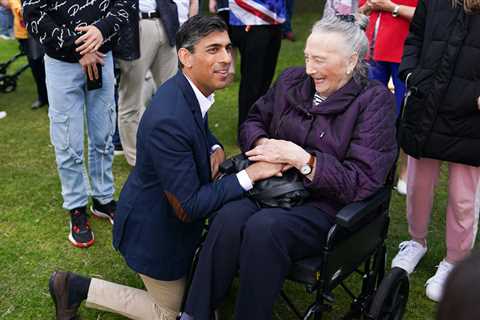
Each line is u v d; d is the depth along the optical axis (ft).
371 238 8.09
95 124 10.69
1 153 14.85
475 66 8.14
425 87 8.60
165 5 12.63
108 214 11.55
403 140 9.04
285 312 9.25
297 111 8.13
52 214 11.91
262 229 6.95
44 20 9.36
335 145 7.66
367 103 7.66
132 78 12.82
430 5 8.63
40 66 17.30
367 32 11.94
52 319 8.92
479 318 2.57
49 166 14.16
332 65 7.59
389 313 8.18
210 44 7.07
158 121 7.11
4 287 9.59
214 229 7.32
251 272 7.02
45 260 10.37
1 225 11.44
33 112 17.87
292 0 25.67
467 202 9.19
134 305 8.21
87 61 9.63
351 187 7.27
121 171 14.02
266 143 7.75
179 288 8.12
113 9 9.91
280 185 7.43
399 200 13.00
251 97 14.73
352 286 9.95
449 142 8.63
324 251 6.93
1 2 16.90
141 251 7.77
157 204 7.60
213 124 17.03
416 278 10.23
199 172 7.57
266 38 14.10
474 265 2.67
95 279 8.24
